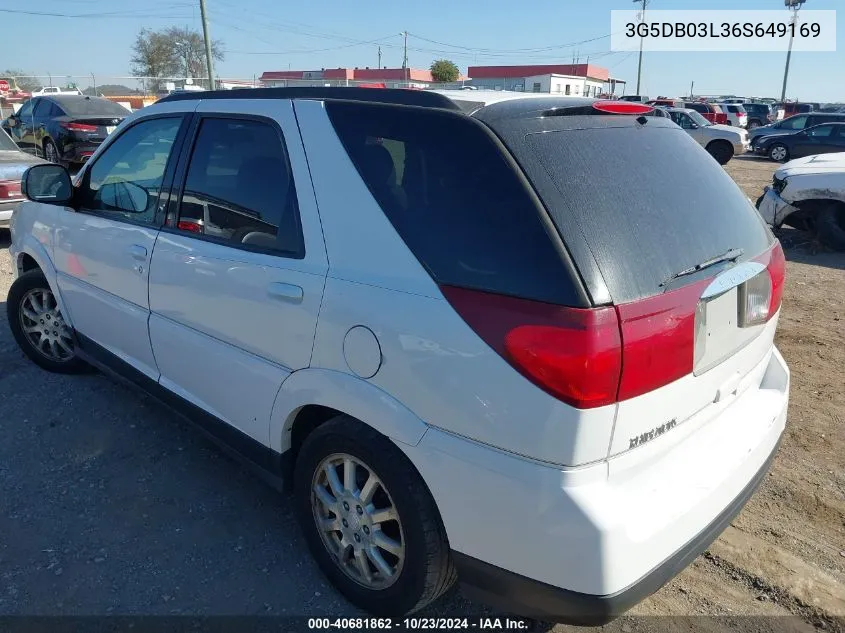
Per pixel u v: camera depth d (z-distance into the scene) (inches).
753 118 1526.8
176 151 127.3
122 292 139.3
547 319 73.8
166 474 138.5
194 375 123.7
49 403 166.9
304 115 103.4
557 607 78.6
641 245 81.1
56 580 108.7
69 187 150.0
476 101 89.9
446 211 84.7
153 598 105.7
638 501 79.5
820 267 328.5
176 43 2260.1
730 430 97.8
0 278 279.6
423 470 85.7
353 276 91.9
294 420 106.3
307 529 108.3
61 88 1386.6
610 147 91.0
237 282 108.3
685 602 108.0
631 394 75.9
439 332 81.6
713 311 86.8
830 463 148.0
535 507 76.4
